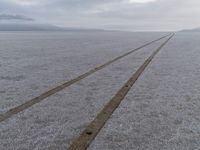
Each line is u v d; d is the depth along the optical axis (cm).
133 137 553
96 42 5112
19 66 1691
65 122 648
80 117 685
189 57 2188
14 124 639
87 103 816
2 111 745
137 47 3497
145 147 505
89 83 1124
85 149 500
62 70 1511
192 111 735
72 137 556
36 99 873
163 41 5238
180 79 1213
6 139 550
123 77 1262
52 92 969
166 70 1486
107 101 837
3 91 993
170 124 631
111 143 524
